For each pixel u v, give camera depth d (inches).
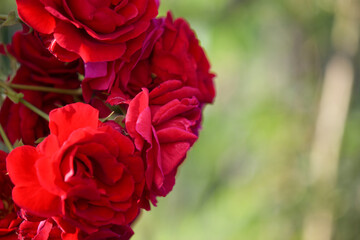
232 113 66.1
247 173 62.4
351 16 58.5
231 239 59.5
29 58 30.5
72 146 27.0
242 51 61.1
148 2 28.7
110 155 27.2
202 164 64.5
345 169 60.7
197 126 30.0
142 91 28.1
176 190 66.6
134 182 27.6
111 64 28.5
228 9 60.5
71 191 26.7
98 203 27.3
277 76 65.5
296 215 60.4
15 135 30.6
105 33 28.2
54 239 27.8
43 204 26.8
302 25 63.9
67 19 27.8
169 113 28.2
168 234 66.1
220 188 62.3
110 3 28.3
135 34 28.3
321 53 64.6
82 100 30.6
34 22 27.9
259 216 59.9
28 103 29.9
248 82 66.1
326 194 59.4
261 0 61.4
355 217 59.8
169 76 29.5
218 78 67.5
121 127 28.3
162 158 28.2
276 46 64.3
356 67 60.7
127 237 28.3
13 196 26.8
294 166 61.6
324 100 59.8
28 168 27.1
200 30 59.4
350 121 62.3
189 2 59.1
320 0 60.8
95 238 27.6
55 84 30.6
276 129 61.8
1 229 28.2
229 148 63.8
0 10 50.4
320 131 59.8
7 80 31.1
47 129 30.7
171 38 29.8
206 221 62.1
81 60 29.1
